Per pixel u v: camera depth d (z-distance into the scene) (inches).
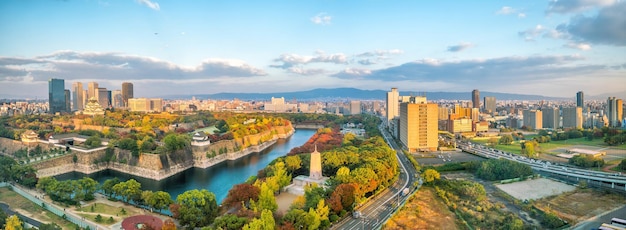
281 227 7381.9
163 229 7244.1
